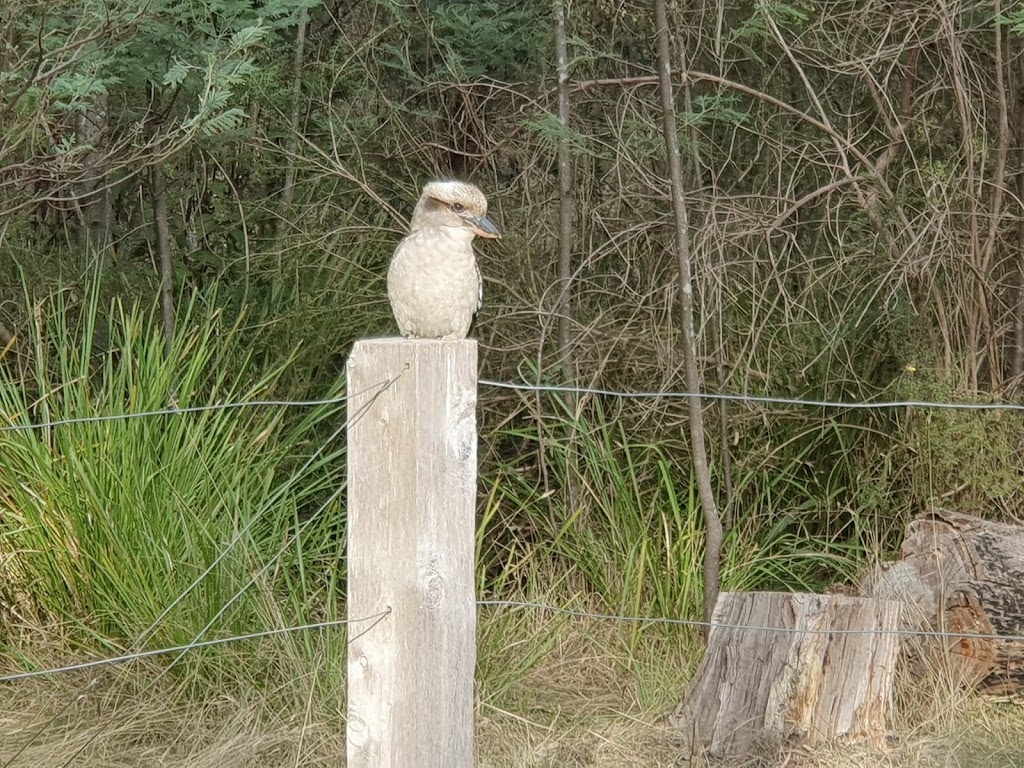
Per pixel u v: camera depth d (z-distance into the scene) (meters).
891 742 3.71
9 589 4.24
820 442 5.05
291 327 5.14
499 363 5.30
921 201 5.09
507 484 5.15
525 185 5.31
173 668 3.93
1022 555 4.24
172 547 4.09
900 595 4.27
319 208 5.65
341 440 5.02
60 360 4.67
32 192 5.23
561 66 4.88
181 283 5.75
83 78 4.13
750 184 5.75
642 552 4.50
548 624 4.40
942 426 4.68
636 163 5.12
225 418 4.44
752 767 3.58
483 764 3.67
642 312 5.23
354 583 2.52
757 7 4.57
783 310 5.15
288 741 3.64
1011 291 5.36
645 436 5.10
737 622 3.84
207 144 5.19
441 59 5.89
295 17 4.70
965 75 5.05
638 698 4.09
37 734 3.61
